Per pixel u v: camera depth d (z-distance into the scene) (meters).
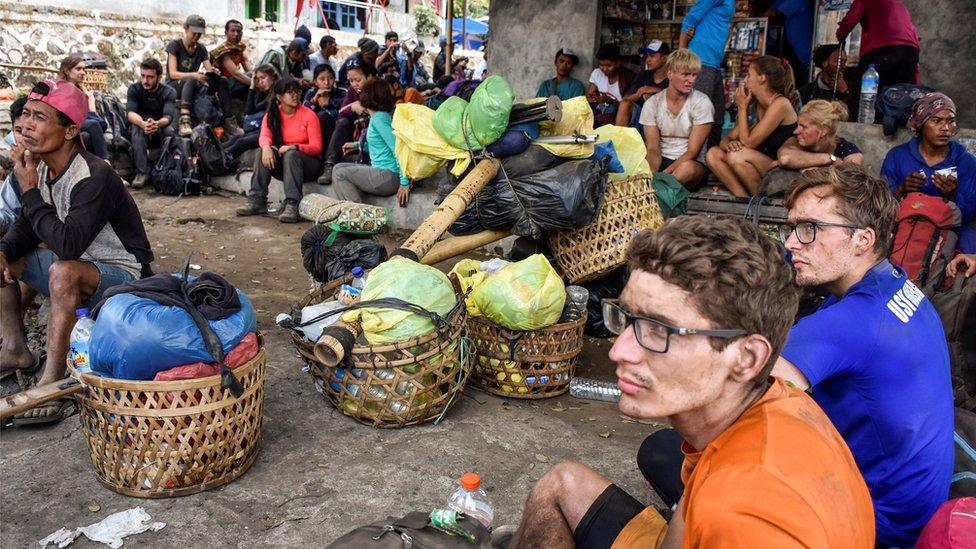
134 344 2.67
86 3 12.38
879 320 1.95
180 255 6.55
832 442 1.33
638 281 1.36
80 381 2.75
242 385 2.88
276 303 5.33
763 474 1.20
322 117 8.35
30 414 3.34
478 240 4.81
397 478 3.09
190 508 2.81
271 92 7.88
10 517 2.73
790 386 1.48
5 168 4.62
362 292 3.46
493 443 3.41
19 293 3.85
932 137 4.63
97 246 3.68
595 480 1.92
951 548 1.60
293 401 3.72
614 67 7.36
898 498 1.97
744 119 5.76
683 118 5.88
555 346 3.81
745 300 1.29
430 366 3.38
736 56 7.29
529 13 7.80
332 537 2.70
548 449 3.39
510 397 3.91
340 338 3.24
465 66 12.94
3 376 3.82
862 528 1.26
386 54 10.90
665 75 6.79
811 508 1.17
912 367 1.94
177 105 9.38
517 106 4.48
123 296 2.77
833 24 7.42
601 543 1.84
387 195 7.40
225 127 10.39
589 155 4.58
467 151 4.50
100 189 3.50
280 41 15.42
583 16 7.45
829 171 2.16
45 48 11.97
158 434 2.74
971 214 4.70
